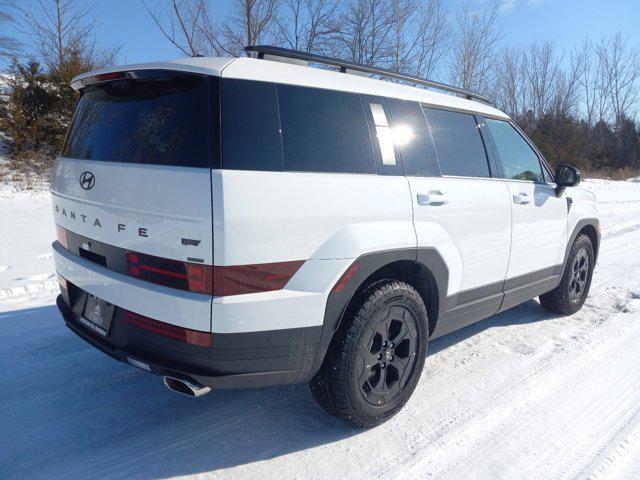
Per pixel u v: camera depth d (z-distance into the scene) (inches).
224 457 104.7
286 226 94.1
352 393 107.1
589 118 1492.4
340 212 102.0
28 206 398.3
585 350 162.4
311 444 110.0
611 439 113.9
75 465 100.4
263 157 93.8
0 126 569.6
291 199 95.0
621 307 207.6
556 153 1230.3
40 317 180.9
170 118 95.1
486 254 141.5
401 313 115.4
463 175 137.3
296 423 118.0
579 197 189.3
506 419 121.4
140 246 95.2
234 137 91.3
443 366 150.0
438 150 131.3
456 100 145.3
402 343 118.8
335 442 111.0
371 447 109.3
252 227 90.1
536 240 163.6
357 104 113.3
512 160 160.9
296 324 97.0
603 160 1405.0
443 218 124.9
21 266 245.9
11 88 634.2
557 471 102.5
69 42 734.5
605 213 531.2
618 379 142.9
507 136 162.6
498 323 188.9
